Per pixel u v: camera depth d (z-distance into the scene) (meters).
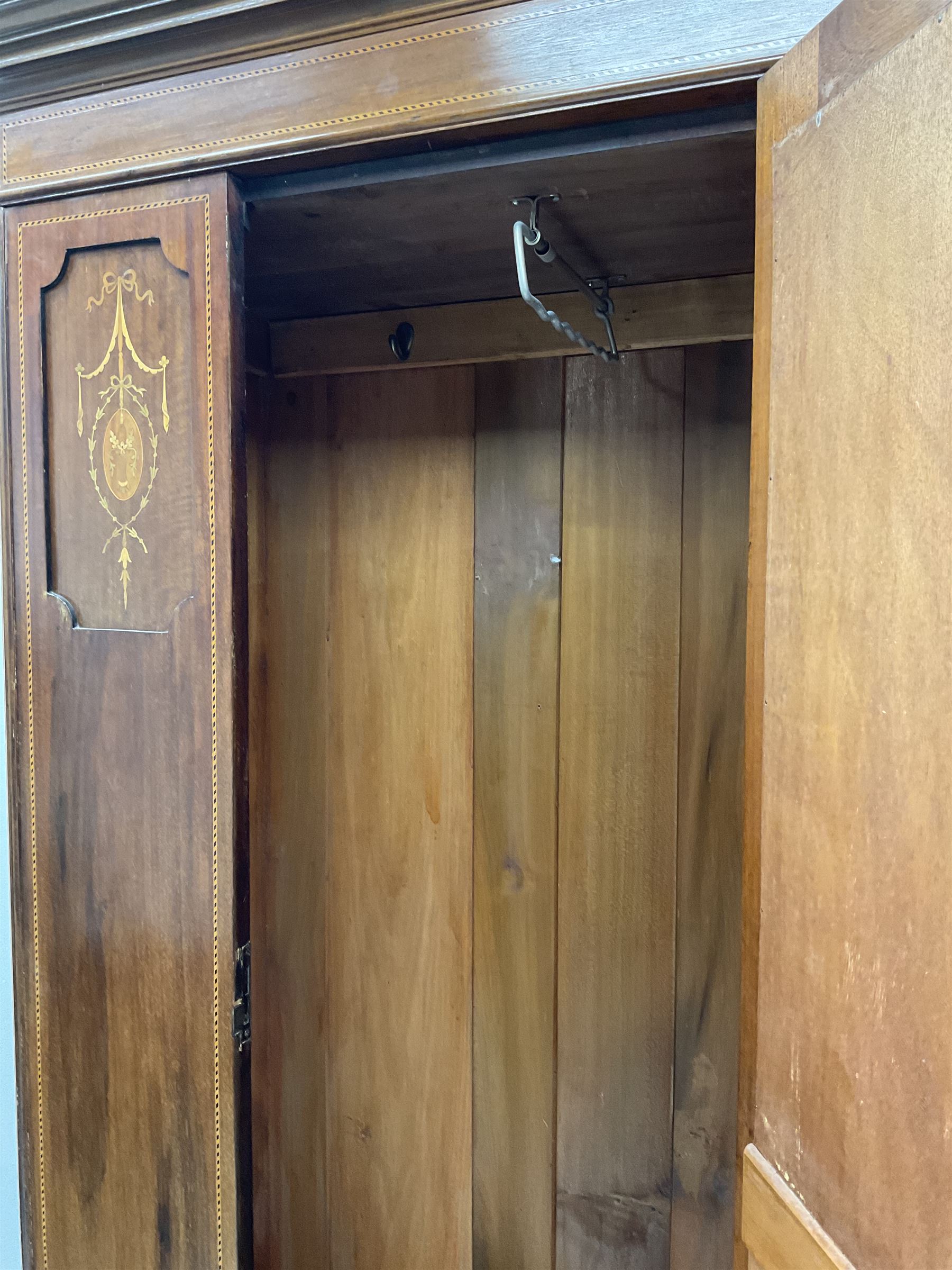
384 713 1.19
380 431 1.16
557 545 1.08
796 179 0.59
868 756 0.53
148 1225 0.90
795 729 0.60
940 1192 0.48
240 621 0.83
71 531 0.89
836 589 0.55
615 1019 1.11
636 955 1.09
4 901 1.21
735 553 1.01
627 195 0.78
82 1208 0.93
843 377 0.55
